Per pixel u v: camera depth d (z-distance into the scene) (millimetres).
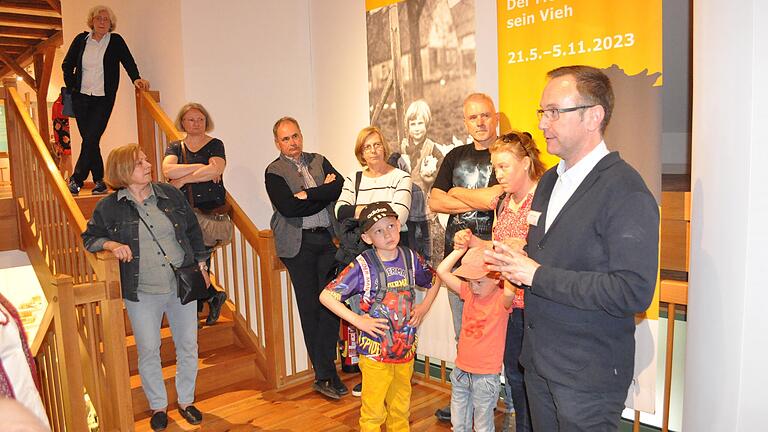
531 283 1657
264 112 4594
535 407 1850
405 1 3732
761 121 1694
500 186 2785
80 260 3301
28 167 4031
